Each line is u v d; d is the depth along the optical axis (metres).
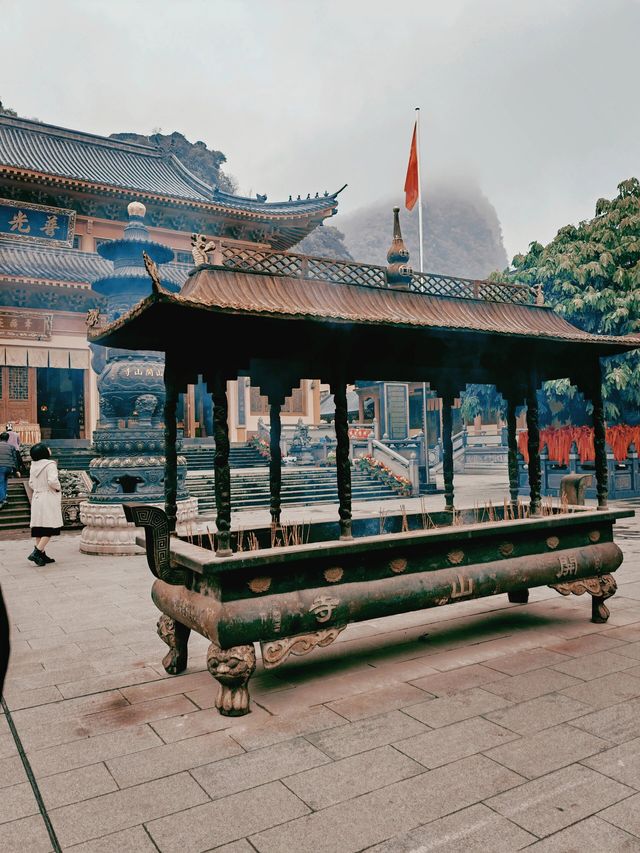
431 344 5.35
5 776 3.05
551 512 6.16
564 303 15.92
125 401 10.37
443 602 4.55
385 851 2.40
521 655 4.67
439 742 3.29
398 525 6.09
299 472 19.44
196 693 4.11
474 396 18.88
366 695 3.97
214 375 4.10
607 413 15.91
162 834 2.54
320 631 4.04
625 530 11.20
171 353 4.77
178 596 4.23
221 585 3.74
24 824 2.64
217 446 3.97
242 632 3.71
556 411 17.34
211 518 14.10
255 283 4.49
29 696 4.10
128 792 2.87
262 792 2.84
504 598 6.47
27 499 14.84
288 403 32.56
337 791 2.83
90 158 35.25
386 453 19.83
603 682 4.09
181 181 36.41
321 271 4.92
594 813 2.61
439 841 2.45
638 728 3.41
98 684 4.31
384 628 5.48
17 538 12.14
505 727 3.45
